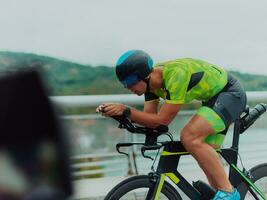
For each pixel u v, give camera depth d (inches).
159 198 133.6
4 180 23.1
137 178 132.0
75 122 183.6
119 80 129.8
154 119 127.5
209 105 133.9
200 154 128.8
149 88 131.0
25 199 23.0
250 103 211.6
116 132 198.5
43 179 23.4
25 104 23.4
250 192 146.4
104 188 183.9
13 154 23.1
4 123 23.0
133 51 128.3
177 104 128.2
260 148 236.8
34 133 23.4
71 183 23.8
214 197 129.6
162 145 131.4
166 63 132.7
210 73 133.0
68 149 24.0
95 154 191.9
